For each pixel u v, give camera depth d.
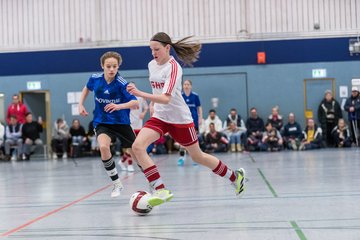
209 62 26.00
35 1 26.80
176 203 7.90
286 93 25.73
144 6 26.42
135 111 14.83
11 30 26.92
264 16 25.88
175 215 6.79
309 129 23.92
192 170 14.48
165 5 26.31
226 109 25.94
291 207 7.11
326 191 8.74
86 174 14.70
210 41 26.08
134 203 6.86
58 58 26.61
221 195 8.66
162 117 7.29
